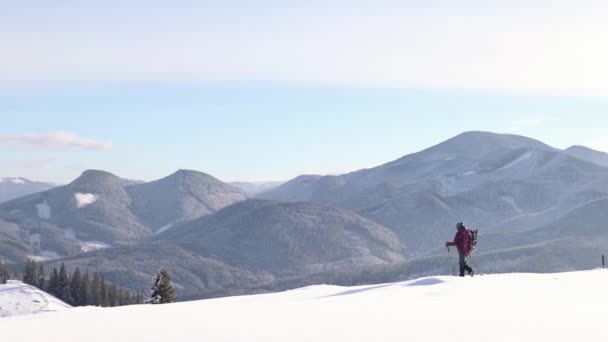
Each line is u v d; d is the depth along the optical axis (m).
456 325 11.20
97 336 11.21
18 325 13.85
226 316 14.14
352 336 10.24
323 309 14.85
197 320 13.42
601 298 15.79
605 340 9.34
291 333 10.79
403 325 11.40
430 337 9.92
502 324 11.20
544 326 10.87
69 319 14.80
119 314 15.75
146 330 11.85
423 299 16.28
